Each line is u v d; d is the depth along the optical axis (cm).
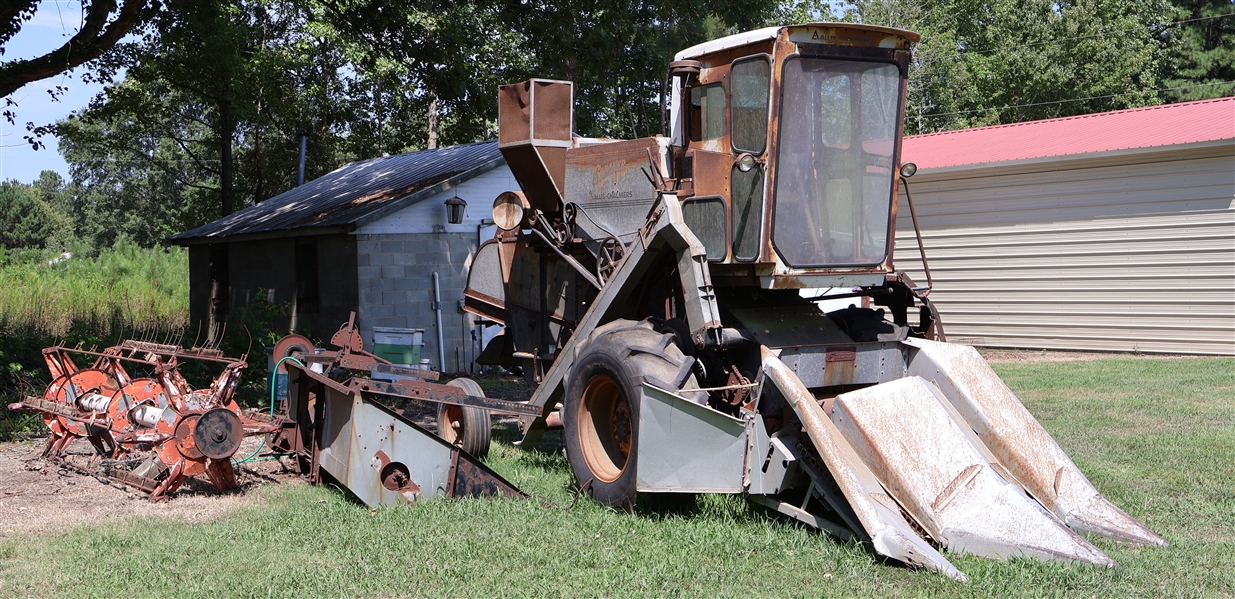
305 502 658
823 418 545
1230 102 1661
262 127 2816
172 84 2303
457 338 1565
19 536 587
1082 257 1597
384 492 639
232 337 1363
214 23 1517
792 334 632
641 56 1585
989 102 3859
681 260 625
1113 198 1559
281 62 2383
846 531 534
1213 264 1459
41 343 1327
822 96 628
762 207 614
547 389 741
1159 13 4131
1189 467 716
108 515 638
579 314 788
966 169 1714
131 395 752
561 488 687
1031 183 1650
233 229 1778
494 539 560
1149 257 1525
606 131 2616
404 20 1421
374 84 2675
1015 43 3809
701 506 617
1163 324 1514
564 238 771
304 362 763
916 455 540
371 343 1483
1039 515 510
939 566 478
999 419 602
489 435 805
